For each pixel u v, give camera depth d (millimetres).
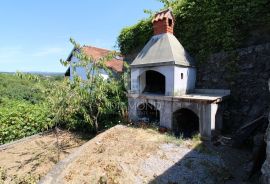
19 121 9211
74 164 5434
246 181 4492
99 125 9656
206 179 4582
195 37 9000
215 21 8211
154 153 5629
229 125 7617
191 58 8836
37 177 5645
